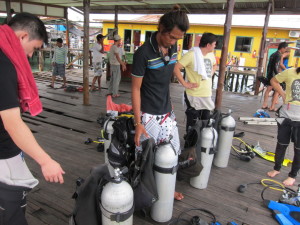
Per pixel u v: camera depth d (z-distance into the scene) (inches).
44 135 165.6
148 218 92.5
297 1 283.1
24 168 56.4
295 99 110.0
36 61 717.3
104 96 283.9
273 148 164.2
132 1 317.7
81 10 467.5
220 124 128.0
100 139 156.9
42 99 264.4
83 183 69.2
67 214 92.7
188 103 131.7
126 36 848.3
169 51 78.5
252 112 248.8
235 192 112.5
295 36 644.1
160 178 82.6
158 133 85.7
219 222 93.2
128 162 89.5
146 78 79.3
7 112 44.7
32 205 96.6
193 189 113.0
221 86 208.1
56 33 888.9
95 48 293.7
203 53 125.2
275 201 105.3
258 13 318.0
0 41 44.7
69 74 435.5
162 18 69.8
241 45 716.0
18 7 378.6
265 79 254.8
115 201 63.3
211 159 109.0
